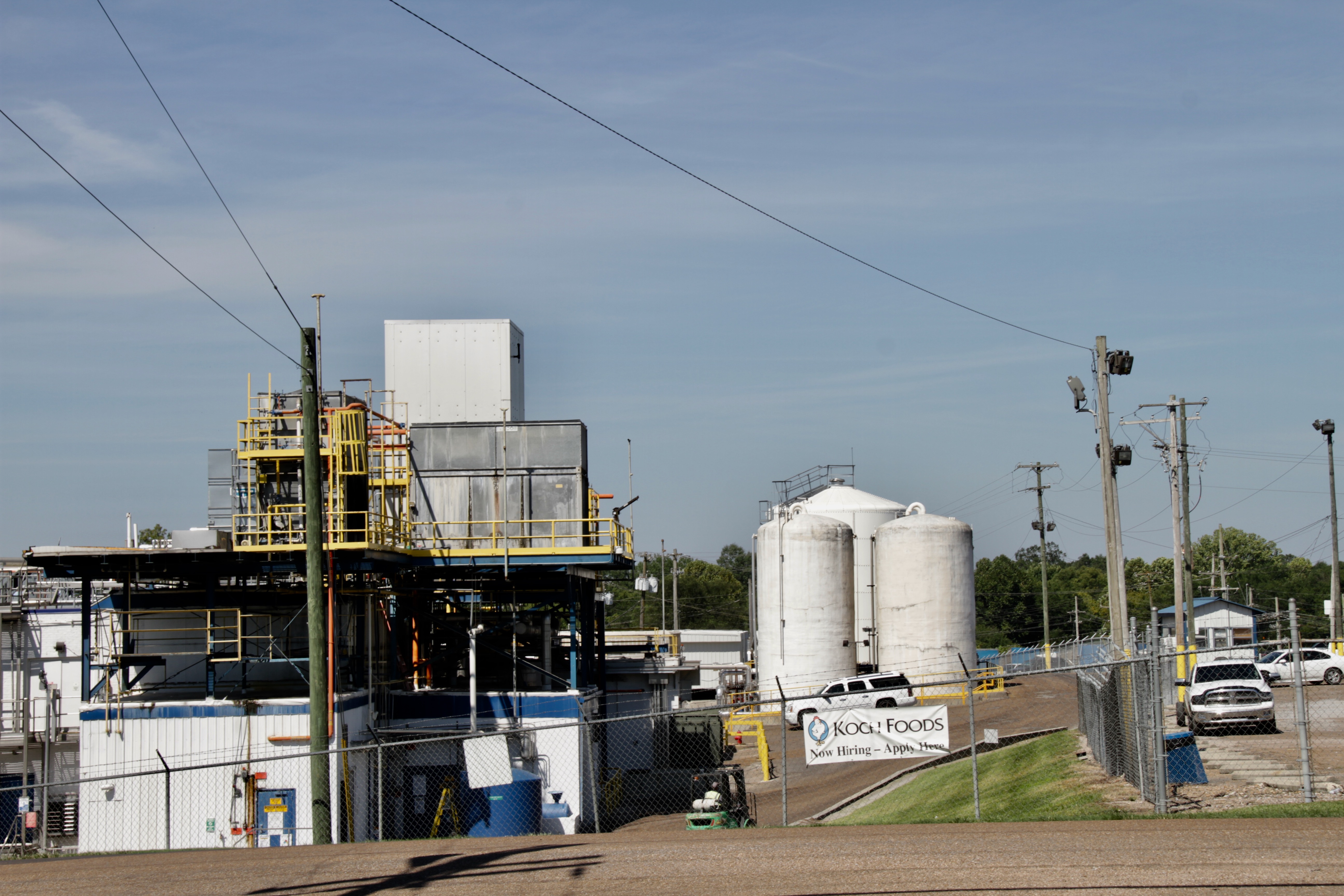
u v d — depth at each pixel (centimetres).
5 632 3731
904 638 5791
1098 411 3216
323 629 2306
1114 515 3173
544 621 3709
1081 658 4622
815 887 1272
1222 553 8894
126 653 3031
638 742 4319
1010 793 2341
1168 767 1930
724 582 15262
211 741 2794
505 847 1648
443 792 2884
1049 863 1331
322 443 3197
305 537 2891
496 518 3422
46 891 1452
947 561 5788
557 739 3108
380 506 3309
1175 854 1342
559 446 3450
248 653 3203
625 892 1298
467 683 3944
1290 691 3997
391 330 3822
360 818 2894
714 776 2628
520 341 3978
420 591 3619
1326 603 5294
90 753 2816
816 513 6462
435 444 3456
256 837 2733
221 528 3341
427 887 1376
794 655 5675
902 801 2769
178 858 1716
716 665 7325
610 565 3375
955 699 5419
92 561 2952
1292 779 1941
